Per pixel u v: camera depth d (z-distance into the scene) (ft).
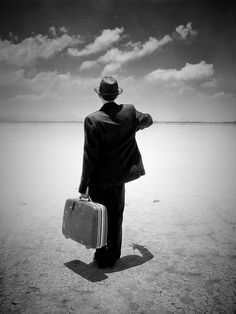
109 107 8.34
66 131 127.65
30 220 13.33
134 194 17.98
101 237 8.09
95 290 7.84
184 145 56.13
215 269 8.85
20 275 8.59
